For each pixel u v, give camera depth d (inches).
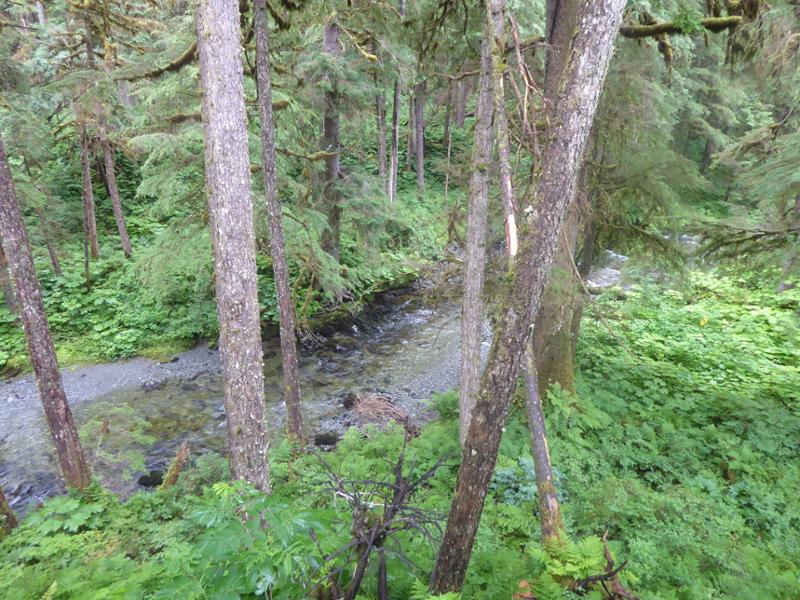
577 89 89.7
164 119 344.5
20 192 437.4
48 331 239.3
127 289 535.5
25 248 228.4
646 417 294.8
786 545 193.2
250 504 97.6
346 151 475.2
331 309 569.3
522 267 95.4
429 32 272.4
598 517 204.8
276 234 265.3
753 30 230.5
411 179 912.3
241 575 88.6
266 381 438.0
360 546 108.5
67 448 251.1
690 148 969.5
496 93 127.6
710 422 295.0
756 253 291.1
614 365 367.6
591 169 287.9
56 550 181.9
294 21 296.8
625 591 130.0
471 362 241.4
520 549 185.5
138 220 657.6
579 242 311.0
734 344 426.6
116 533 211.8
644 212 300.0
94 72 320.8
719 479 239.5
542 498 154.6
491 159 231.3
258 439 193.6
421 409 394.3
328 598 103.0
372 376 453.4
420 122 825.5
